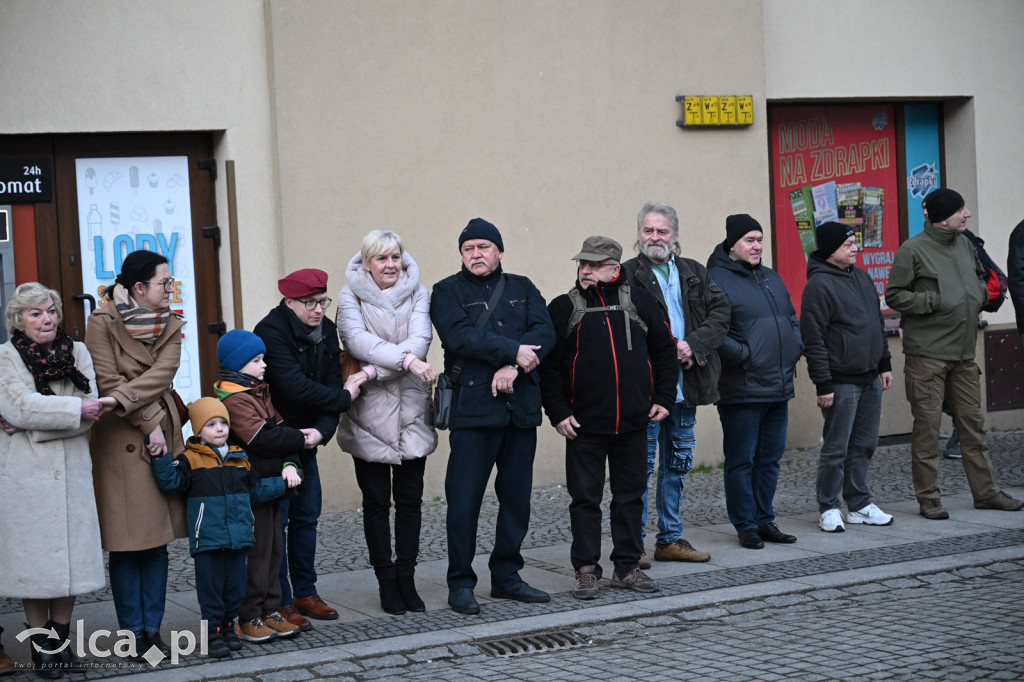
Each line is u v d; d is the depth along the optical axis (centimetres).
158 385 536
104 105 833
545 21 958
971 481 844
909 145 1173
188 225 877
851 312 772
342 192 894
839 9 1103
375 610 625
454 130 930
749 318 729
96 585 523
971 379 832
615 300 648
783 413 755
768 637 561
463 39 930
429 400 620
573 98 970
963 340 820
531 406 619
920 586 652
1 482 513
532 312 622
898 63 1127
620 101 987
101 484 540
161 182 870
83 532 521
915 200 1177
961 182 1177
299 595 610
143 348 541
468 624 591
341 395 583
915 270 819
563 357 646
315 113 883
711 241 1023
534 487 971
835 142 1141
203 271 882
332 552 766
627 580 650
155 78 847
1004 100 1174
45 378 514
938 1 1141
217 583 543
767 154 1046
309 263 885
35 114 814
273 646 559
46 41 816
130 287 539
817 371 768
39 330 520
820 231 782
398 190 912
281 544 576
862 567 685
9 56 806
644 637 571
